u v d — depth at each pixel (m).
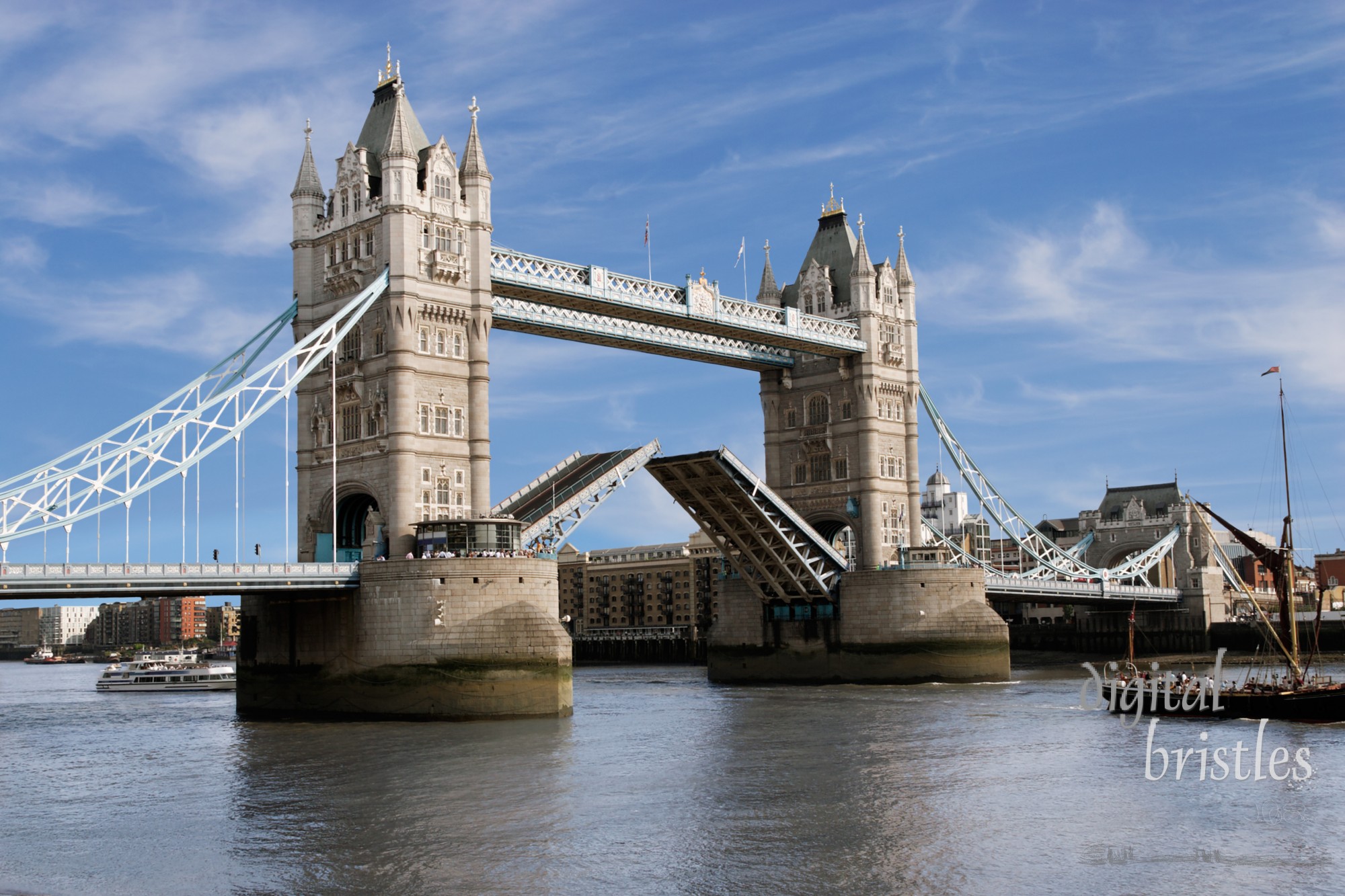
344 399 96.12
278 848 49.38
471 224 97.25
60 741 84.25
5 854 49.34
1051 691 113.06
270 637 97.75
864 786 61.53
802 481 137.38
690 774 64.94
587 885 43.94
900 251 140.00
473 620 87.56
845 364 133.50
